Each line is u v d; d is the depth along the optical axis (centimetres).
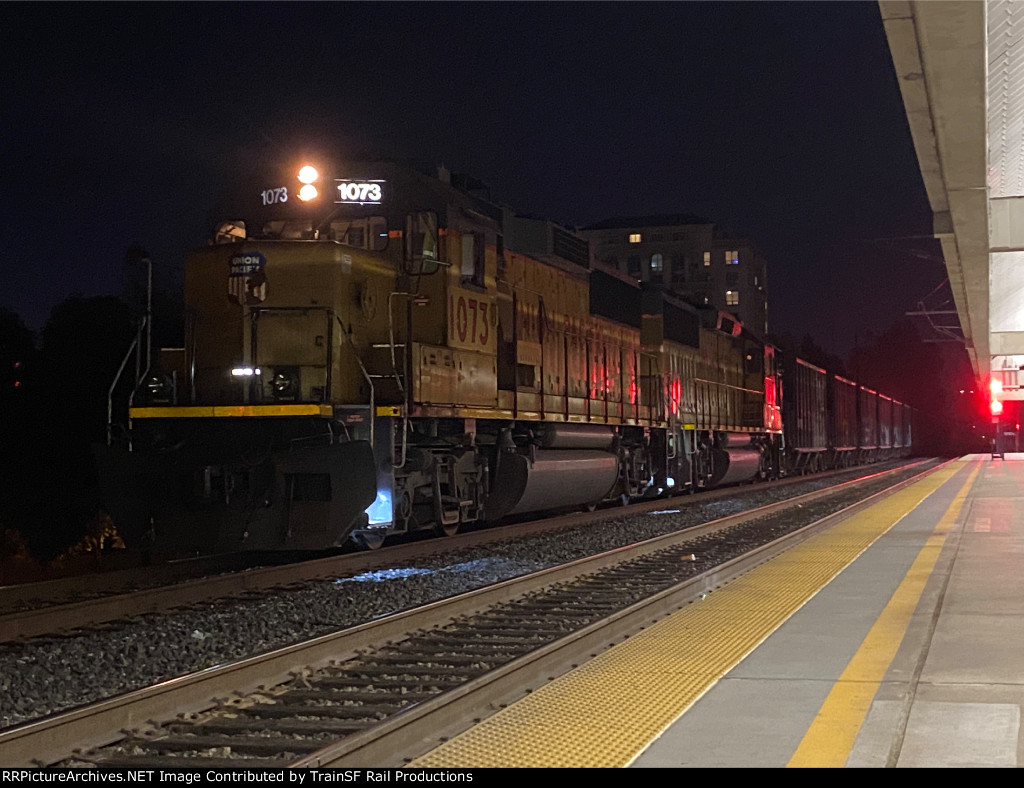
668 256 10781
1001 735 492
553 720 555
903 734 498
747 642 750
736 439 2945
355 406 1203
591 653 736
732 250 10650
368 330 1283
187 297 1261
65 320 2177
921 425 10712
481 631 843
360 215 1324
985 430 13188
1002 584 964
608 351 2041
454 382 1383
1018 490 2609
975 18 1036
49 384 2094
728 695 588
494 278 1515
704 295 10656
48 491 1872
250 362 1220
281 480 1174
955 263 2623
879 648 699
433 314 1355
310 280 1220
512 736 529
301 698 626
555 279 1791
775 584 1034
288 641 789
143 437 1245
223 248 1242
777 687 602
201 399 1240
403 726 511
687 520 1888
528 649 767
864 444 5541
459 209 1399
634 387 2191
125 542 1211
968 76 1217
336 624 887
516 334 1582
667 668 675
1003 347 4566
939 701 555
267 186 1303
